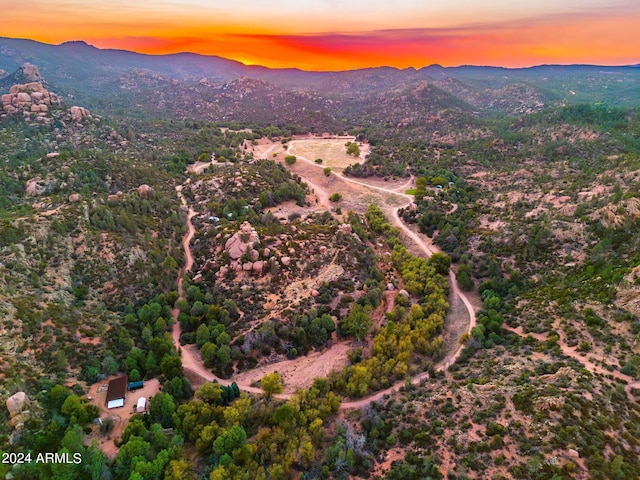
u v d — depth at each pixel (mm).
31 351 85500
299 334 110000
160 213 169875
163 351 97625
